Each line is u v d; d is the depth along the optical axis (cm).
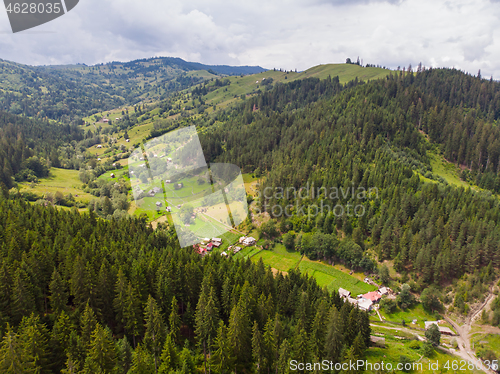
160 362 6125
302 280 9031
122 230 9981
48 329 6100
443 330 9462
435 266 11225
